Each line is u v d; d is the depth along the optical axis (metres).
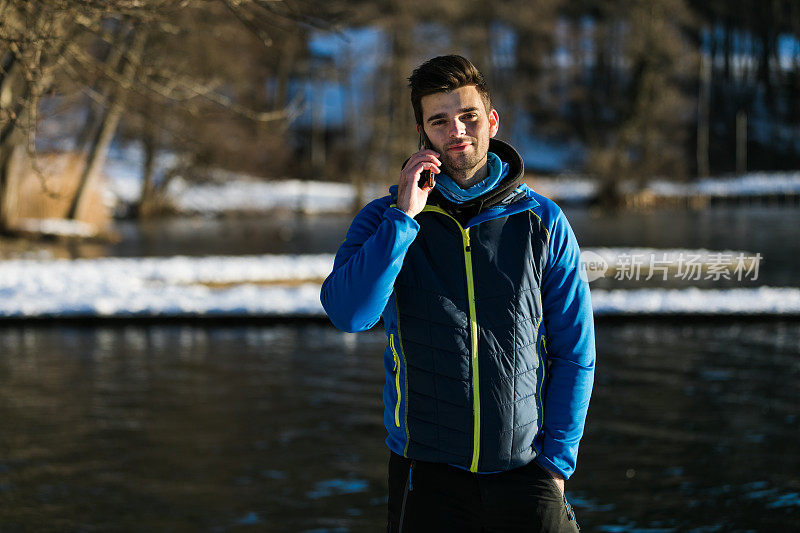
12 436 7.58
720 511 5.71
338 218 43.50
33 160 6.30
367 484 6.36
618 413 8.23
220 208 43.38
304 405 8.65
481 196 2.78
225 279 17.52
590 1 62.44
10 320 13.15
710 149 60.56
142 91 8.18
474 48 55.06
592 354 2.82
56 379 9.79
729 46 63.91
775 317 13.09
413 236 2.61
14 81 8.49
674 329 12.78
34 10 6.16
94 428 7.81
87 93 7.61
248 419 8.11
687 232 31.48
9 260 22.72
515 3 58.97
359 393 9.15
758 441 7.26
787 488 6.12
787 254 23.02
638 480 6.36
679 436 7.45
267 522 5.61
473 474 2.74
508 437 2.71
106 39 7.37
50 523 5.61
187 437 7.56
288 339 12.30
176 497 6.09
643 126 51.19
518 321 2.73
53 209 30.14
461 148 2.76
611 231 32.31
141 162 42.03
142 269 18.97
